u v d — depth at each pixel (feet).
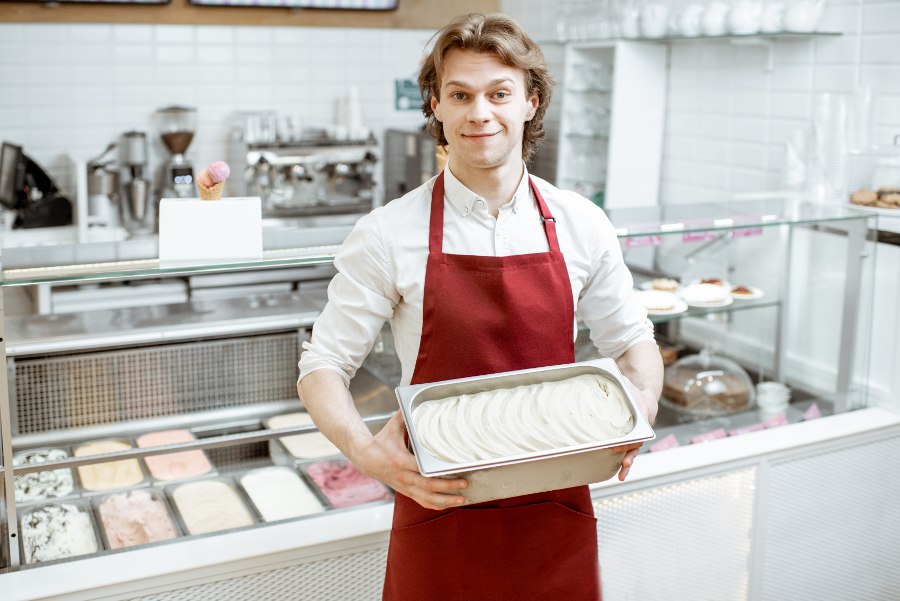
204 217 5.35
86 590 4.90
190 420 6.79
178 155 13.99
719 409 7.24
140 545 5.30
